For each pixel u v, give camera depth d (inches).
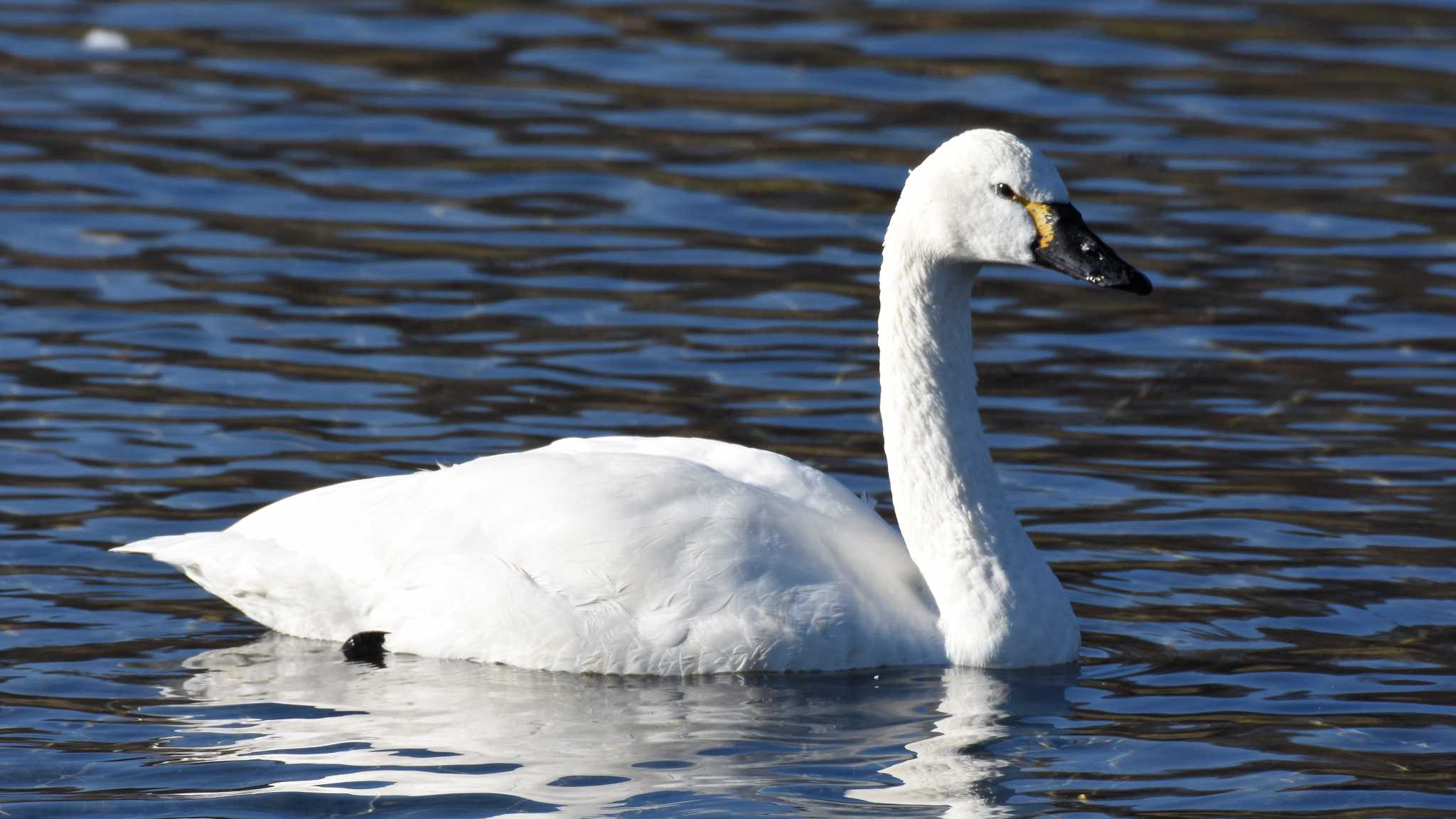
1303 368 642.2
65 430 573.3
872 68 969.5
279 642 459.8
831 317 687.1
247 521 472.1
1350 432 587.5
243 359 634.8
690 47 1006.4
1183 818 361.7
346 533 455.8
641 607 436.1
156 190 799.7
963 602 449.1
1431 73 967.6
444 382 619.5
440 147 861.2
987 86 943.7
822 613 437.1
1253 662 442.9
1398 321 681.6
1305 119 904.3
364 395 607.2
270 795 371.6
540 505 446.3
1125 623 467.8
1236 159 852.0
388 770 383.9
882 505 535.2
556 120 898.7
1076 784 378.0
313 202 792.3
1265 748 394.9
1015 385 631.8
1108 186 813.9
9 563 490.6
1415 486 545.6
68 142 854.5
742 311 691.4
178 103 914.1
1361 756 390.0
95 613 468.8
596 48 1004.6
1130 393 623.2
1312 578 488.7
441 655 448.8
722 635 434.0
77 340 645.9
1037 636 446.3
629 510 441.7
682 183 823.1
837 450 574.6
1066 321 694.5
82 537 506.0
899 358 455.2
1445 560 496.7
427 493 458.0
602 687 431.5
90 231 751.1
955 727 408.5
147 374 619.5
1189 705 419.8
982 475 454.0
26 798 369.1
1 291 685.9
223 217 773.3
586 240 759.7
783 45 1009.5
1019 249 441.7
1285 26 1049.5
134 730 402.9
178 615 473.1
